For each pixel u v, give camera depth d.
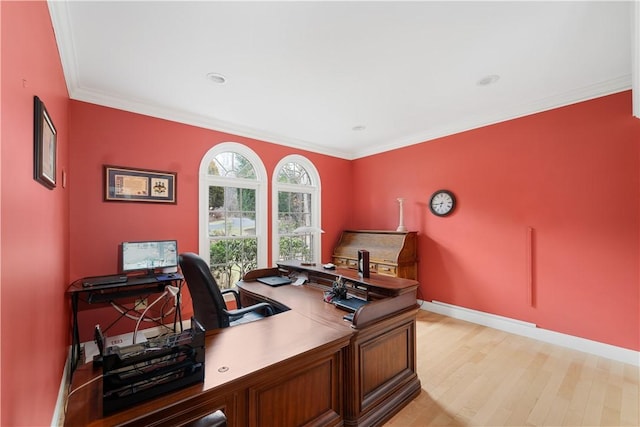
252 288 2.61
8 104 0.95
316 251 4.75
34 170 1.29
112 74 2.46
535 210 3.08
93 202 2.79
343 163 5.16
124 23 1.82
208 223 3.62
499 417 1.92
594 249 2.72
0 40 0.87
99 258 2.82
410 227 4.31
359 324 1.71
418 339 3.10
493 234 3.41
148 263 2.96
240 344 1.46
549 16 1.78
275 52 2.16
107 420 0.92
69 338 2.62
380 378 1.88
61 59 2.06
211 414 1.09
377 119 3.57
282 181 4.43
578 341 2.81
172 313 3.25
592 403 2.04
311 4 1.68
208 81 2.60
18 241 1.07
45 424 1.55
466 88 2.75
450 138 3.84
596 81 2.61
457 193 3.76
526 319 3.15
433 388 2.22
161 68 2.37
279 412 1.37
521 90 2.79
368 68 2.39
